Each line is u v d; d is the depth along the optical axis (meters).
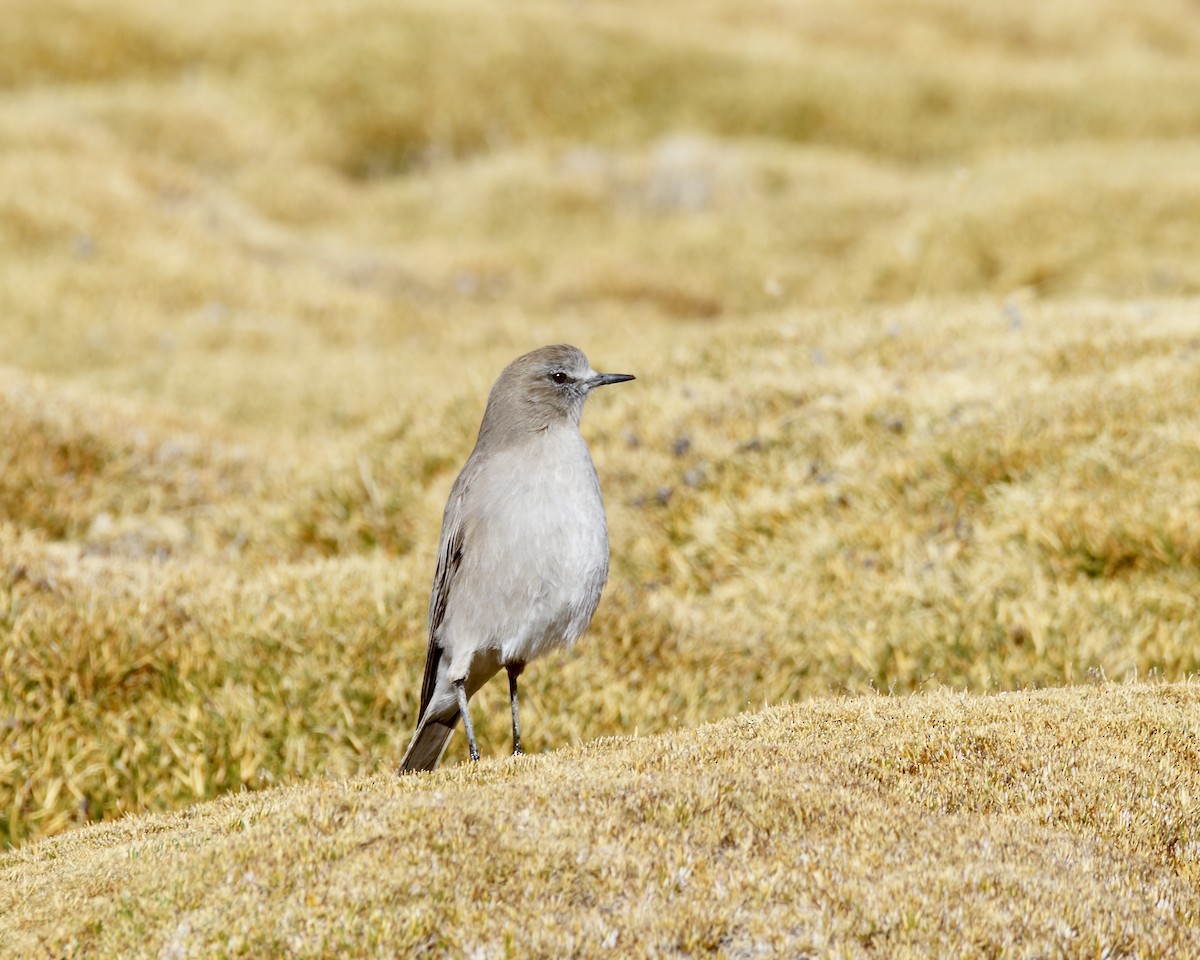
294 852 5.82
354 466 15.50
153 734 9.66
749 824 5.92
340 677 10.12
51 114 34.78
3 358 22.33
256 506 15.26
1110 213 26.75
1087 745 6.91
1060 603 11.05
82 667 9.98
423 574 11.52
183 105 38.53
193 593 11.18
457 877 5.52
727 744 7.00
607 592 11.66
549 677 10.50
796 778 6.37
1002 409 13.84
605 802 6.10
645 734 9.87
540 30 44.53
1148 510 11.72
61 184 28.97
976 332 16.33
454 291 30.41
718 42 46.69
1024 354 15.17
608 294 29.84
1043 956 5.11
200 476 15.87
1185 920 5.49
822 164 38.56
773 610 11.95
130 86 40.88
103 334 23.77
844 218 33.50
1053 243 26.41
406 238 35.81
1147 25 53.97
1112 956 5.18
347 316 27.14
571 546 8.35
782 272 30.70
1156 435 12.66
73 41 41.75
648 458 14.41
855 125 42.62
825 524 12.91
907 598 11.68
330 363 23.52
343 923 5.25
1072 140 42.16
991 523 12.56
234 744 9.52
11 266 25.81
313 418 20.55
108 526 14.29
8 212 27.25
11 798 9.03
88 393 17.44
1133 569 11.57
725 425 14.66
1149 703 7.61
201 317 25.64
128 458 15.55
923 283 27.23
